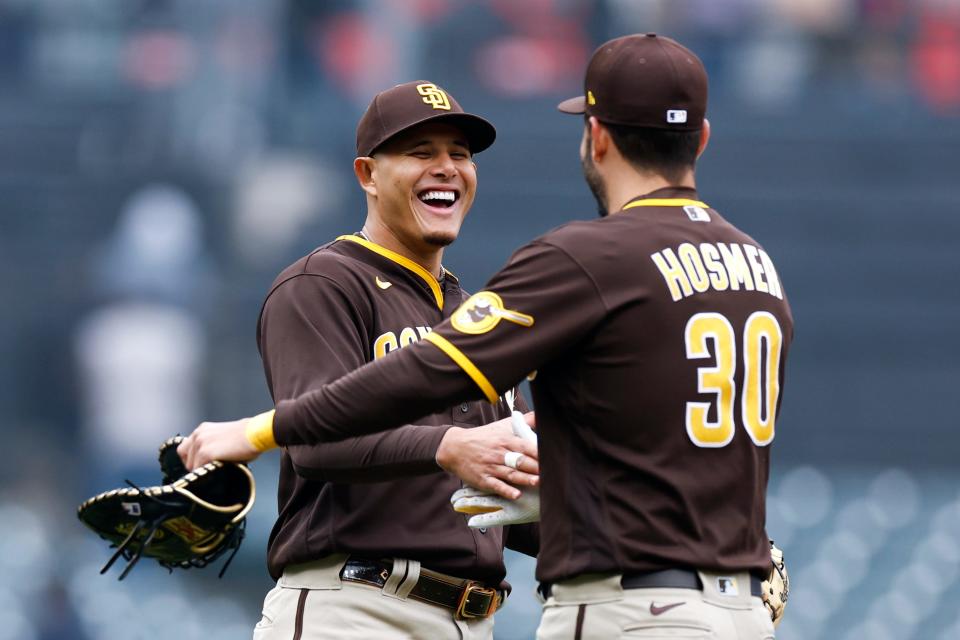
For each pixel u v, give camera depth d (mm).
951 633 37219
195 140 51000
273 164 50656
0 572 38594
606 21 54062
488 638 14953
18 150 51312
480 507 12875
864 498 38469
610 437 11625
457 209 14773
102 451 43812
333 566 14133
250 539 37500
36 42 54969
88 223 49750
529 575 34344
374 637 13992
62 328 46594
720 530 11602
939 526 38094
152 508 13875
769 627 11898
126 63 54562
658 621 11320
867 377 47781
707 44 54250
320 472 13500
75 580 38594
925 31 54750
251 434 13531
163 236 46469
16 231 49625
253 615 38156
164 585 38375
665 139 12156
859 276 49281
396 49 53344
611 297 11570
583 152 12602
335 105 52188
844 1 54594
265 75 52250
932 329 48750
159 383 43812
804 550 38062
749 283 12070
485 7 54312
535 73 53719
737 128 51750
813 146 51500
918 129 51812
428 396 11656
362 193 50312
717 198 50562
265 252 48656
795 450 47000
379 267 14664
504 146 51156
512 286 11719
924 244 50000
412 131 14469
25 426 46000
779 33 54281
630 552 11430
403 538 13992
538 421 12086
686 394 11594
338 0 53000
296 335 13969
